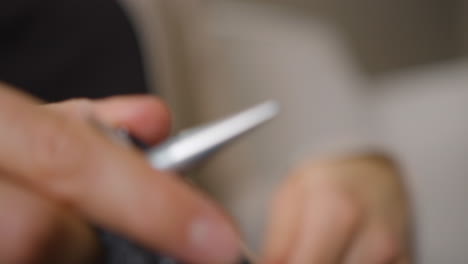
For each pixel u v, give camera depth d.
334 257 0.49
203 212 0.25
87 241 0.25
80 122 0.25
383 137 0.92
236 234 0.25
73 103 0.27
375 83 1.47
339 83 0.98
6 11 0.60
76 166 0.25
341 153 0.78
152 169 0.25
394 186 0.69
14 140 0.25
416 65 1.59
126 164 0.25
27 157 0.25
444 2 1.58
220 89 1.08
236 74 1.07
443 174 0.95
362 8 1.44
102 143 0.25
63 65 0.61
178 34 1.03
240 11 1.12
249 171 0.97
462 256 0.92
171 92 0.97
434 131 0.99
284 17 1.17
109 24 0.66
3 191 0.24
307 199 0.55
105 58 0.64
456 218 0.93
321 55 1.03
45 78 0.59
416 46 1.58
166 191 0.25
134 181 0.25
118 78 0.63
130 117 0.31
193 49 1.08
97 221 0.25
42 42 0.61
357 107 0.95
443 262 0.92
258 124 0.31
